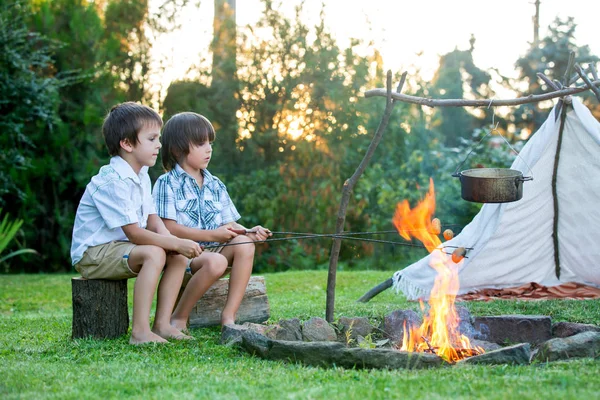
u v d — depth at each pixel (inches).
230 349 148.6
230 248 181.5
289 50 464.8
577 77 231.6
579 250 258.8
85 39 474.3
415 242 460.8
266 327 160.2
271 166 467.2
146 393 111.7
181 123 186.2
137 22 497.4
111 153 174.4
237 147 476.1
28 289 341.7
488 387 108.7
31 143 437.4
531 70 604.7
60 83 448.8
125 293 172.4
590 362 124.1
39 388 116.6
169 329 165.6
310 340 160.2
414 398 103.3
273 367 130.6
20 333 191.3
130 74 497.7
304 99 462.9
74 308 169.0
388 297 263.1
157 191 186.1
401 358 128.4
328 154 461.1
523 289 260.5
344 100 457.7
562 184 249.4
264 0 468.4
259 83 466.0
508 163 430.6
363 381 115.7
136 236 163.9
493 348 153.2
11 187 436.5
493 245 253.8
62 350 154.9
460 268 245.8
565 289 258.5
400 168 463.5
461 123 606.5
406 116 470.0
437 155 466.3
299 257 458.0
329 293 178.5
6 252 472.4
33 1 476.4
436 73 596.1
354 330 166.1
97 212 170.1
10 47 413.1
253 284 196.4
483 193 165.8
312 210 460.4
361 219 462.0
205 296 187.6
